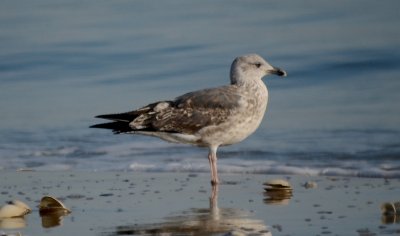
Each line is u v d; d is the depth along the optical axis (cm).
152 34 2506
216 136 1369
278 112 1778
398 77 1983
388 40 2230
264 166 1440
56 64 2334
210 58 2222
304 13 2597
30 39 2595
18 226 1064
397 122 1638
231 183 1320
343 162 1431
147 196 1230
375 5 2602
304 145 1545
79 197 1233
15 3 3100
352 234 975
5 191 1291
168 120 1369
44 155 1585
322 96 1878
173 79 2081
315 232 992
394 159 1431
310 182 1281
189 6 2794
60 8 2978
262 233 998
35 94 2064
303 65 2084
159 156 1550
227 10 2698
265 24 2509
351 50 2166
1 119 1861
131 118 1375
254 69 1394
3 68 2331
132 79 2119
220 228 1025
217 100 1366
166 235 1001
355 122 1658
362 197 1180
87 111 1878
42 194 1259
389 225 1011
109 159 1541
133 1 2948
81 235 1012
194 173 1423
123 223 1062
